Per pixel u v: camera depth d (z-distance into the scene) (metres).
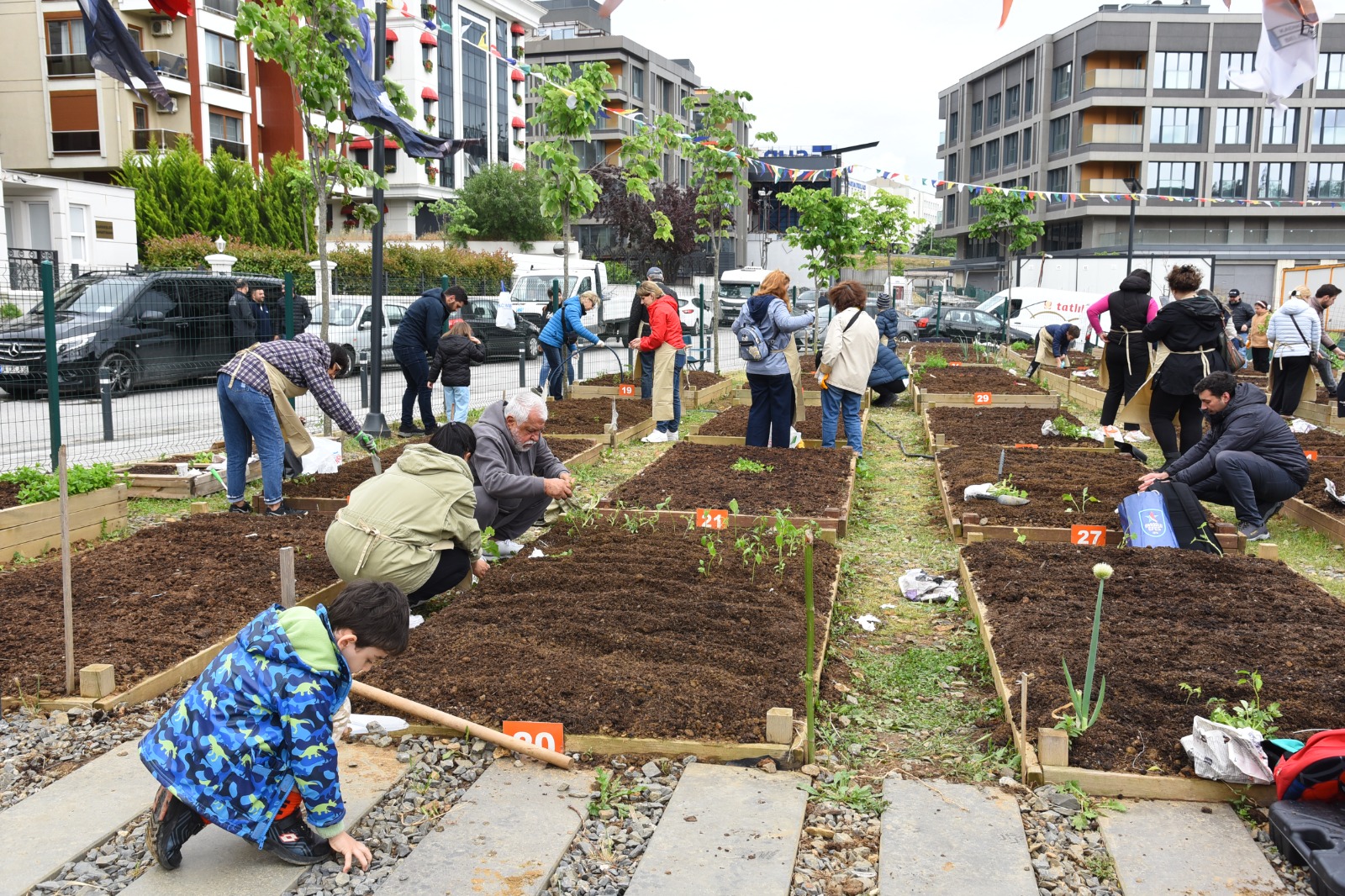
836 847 3.41
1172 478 7.16
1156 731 3.95
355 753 3.98
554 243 45.31
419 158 11.76
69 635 4.34
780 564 6.00
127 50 7.88
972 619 5.55
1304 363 12.41
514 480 6.14
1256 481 7.06
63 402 13.70
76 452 10.62
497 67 47.53
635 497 7.84
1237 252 50.50
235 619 5.22
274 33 9.92
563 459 9.77
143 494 8.52
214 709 3.02
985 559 6.19
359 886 3.13
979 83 61.03
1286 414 12.66
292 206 31.55
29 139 32.81
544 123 14.37
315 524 7.15
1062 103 52.22
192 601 5.45
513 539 6.73
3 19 31.98
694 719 4.10
